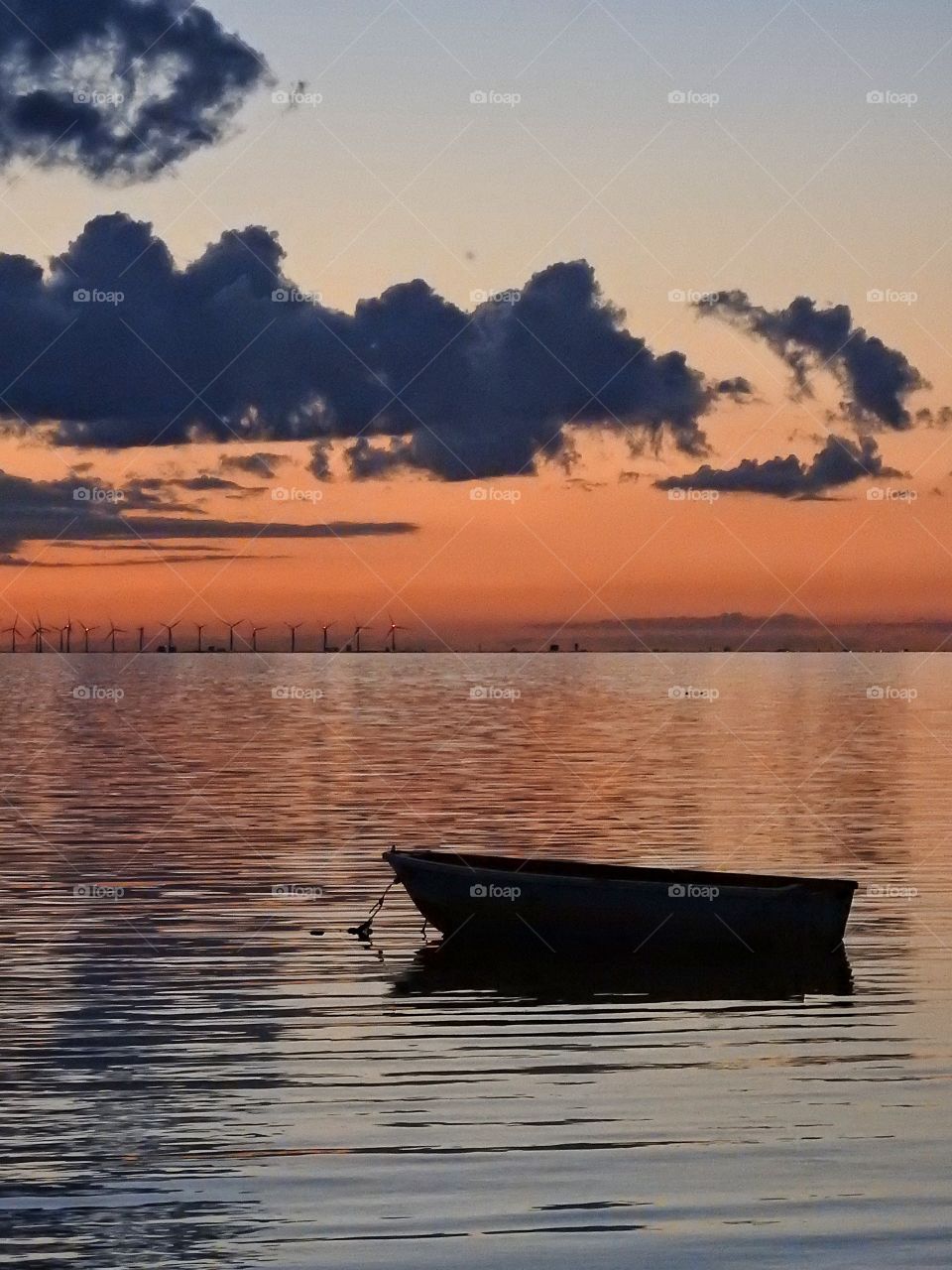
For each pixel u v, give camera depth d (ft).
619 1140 49.57
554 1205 44.37
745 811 135.64
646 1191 45.37
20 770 176.04
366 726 259.39
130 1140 49.78
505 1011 66.85
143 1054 59.72
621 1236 42.32
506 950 79.36
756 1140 49.55
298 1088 55.21
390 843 115.55
